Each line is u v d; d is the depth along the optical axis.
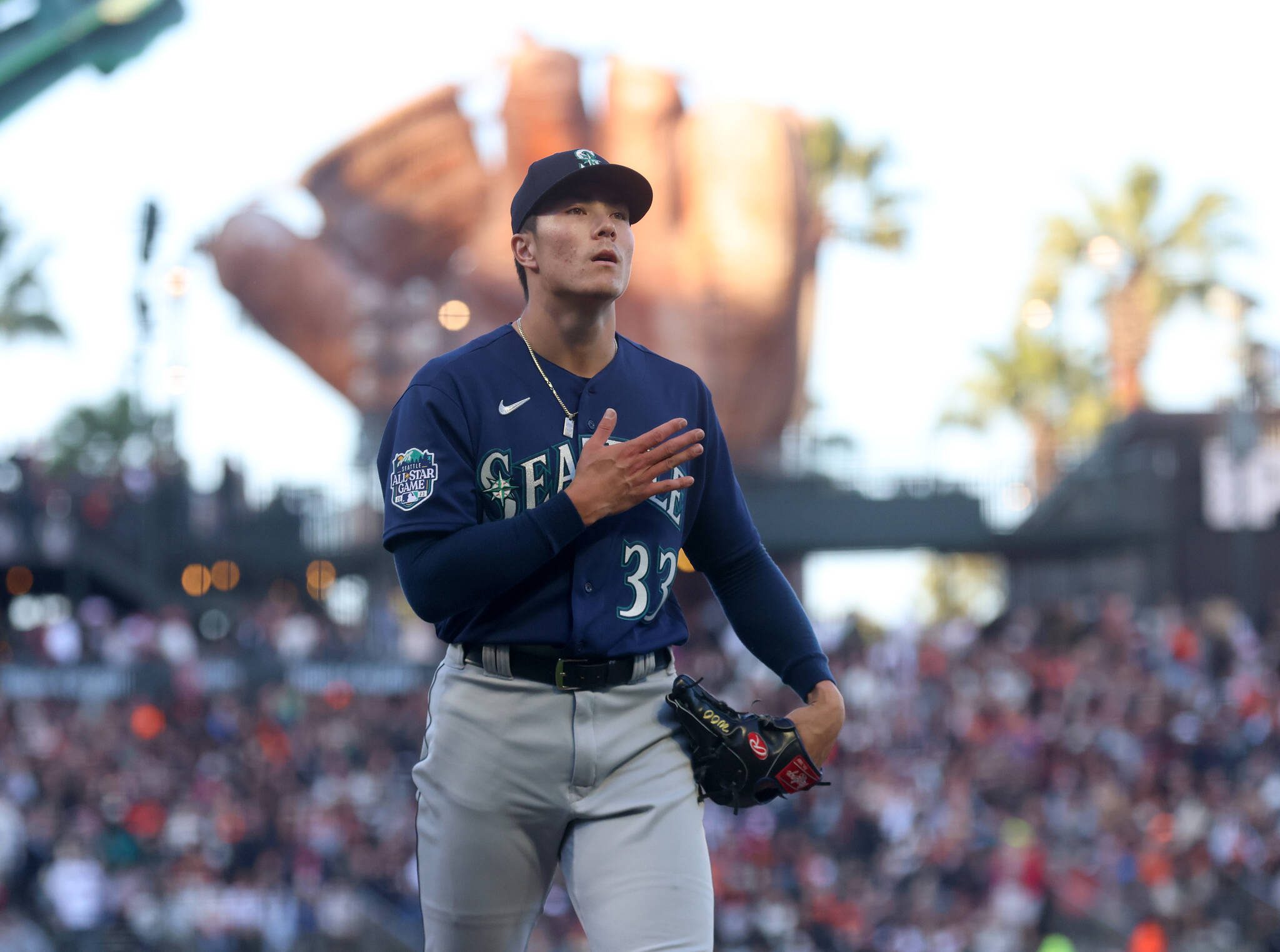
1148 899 58.28
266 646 87.50
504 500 10.27
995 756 71.94
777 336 120.25
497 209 124.50
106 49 32.19
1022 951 57.50
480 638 10.26
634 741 10.37
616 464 9.81
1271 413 106.38
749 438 119.50
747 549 11.16
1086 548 111.75
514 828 10.32
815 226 133.50
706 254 119.69
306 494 100.75
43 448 106.31
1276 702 75.50
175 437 97.81
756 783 10.46
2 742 68.56
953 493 110.31
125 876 56.59
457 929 10.45
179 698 78.88
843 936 57.66
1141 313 146.62
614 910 10.06
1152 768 68.94
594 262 10.24
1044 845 63.25
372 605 93.44
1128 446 107.69
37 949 53.03
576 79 125.50
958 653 87.56
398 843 61.75
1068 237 151.88
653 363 11.08
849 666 87.44
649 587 10.46
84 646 84.00
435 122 124.94
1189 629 85.56
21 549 89.62
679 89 124.75
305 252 119.69
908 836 64.94
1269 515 106.88
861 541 109.88
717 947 56.97
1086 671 81.50
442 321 87.44
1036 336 155.75
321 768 70.94
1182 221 148.75
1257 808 63.91
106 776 63.66
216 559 98.44
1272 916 57.72
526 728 10.23
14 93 31.77
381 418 111.50
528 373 10.52
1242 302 104.81
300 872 59.38
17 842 55.34
